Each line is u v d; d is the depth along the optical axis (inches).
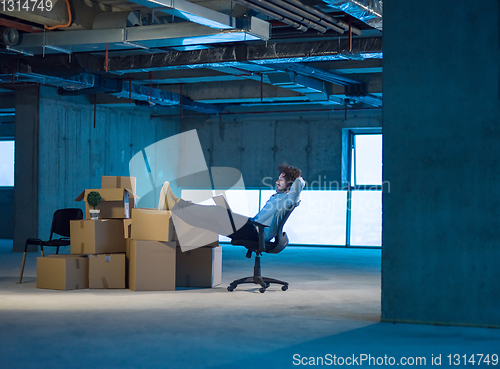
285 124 488.1
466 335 137.3
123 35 235.6
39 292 203.5
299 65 309.1
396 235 152.4
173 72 381.4
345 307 177.9
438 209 149.0
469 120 147.8
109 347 123.4
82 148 432.5
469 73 148.3
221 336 135.0
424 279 149.9
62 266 208.7
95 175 443.5
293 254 396.2
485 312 145.5
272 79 341.1
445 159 148.9
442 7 150.5
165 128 510.6
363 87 367.9
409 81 152.3
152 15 238.1
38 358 114.4
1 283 229.6
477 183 146.6
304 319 156.9
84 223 214.4
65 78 318.0
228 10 246.4
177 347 124.1
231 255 375.6
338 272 286.0
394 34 153.8
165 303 181.3
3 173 520.1
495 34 147.0
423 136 150.6
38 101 397.4
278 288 221.8
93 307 172.2
